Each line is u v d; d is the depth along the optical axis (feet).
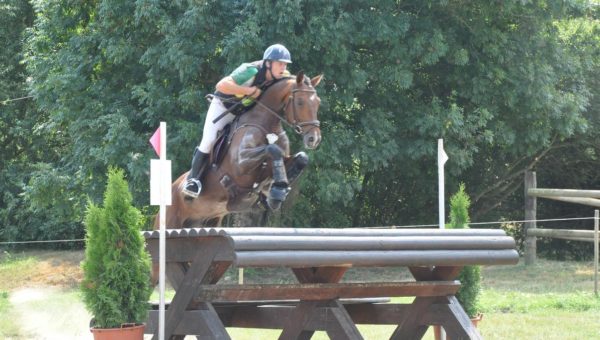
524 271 62.08
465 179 74.33
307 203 62.39
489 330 34.76
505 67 60.59
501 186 76.28
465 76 61.00
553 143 73.87
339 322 23.21
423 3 58.34
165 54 53.47
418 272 26.50
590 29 65.87
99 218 21.79
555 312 41.50
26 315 41.37
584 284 54.44
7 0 85.15
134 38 58.03
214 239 20.89
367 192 74.79
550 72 59.98
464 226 30.78
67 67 59.52
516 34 60.70
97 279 21.44
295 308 24.57
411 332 26.66
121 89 61.52
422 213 76.23
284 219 62.59
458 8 59.47
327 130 56.85
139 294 21.63
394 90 61.21
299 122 25.79
